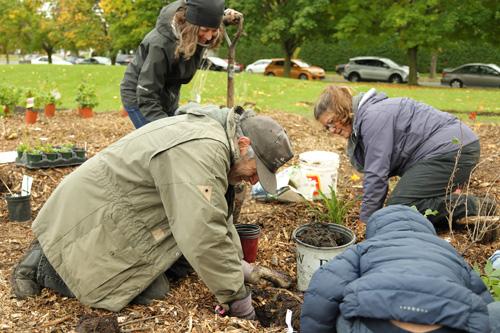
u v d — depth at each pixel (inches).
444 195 140.4
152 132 100.8
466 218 143.1
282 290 124.3
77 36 1306.6
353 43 904.3
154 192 100.3
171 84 146.8
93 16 1299.2
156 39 134.5
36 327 99.5
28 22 1365.7
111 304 102.3
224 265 96.9
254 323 102.8
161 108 140.3
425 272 71.9
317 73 1117.1
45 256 108.7
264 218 160.9
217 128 98.3
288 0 922.1
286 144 97.5
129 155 100.4
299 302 118.1
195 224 92.1
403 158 139.8
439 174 137.3
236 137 98.7
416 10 776.9
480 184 191.2
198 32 127.2
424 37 795.4
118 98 432.5
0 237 147.0
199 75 185.2
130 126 285.0
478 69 991.6
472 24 786.2
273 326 108.9
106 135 264.2
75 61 1614.2
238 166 100.1
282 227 155.5
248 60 1519.4
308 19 885.2
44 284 110.1
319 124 135.7
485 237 143.8
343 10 890.1
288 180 169.3
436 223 151.6
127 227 101.0
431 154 137.4
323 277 82.3
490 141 260.1
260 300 119.3
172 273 119.2
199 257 93.7
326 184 167.3
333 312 81.6
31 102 274.5
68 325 100.1
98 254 101.1
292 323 109.9
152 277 103.7
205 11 122.6
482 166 212.8
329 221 152.3
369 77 1086.4
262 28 958.4
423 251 76.4
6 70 590.6
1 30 1343.5
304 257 120.2
